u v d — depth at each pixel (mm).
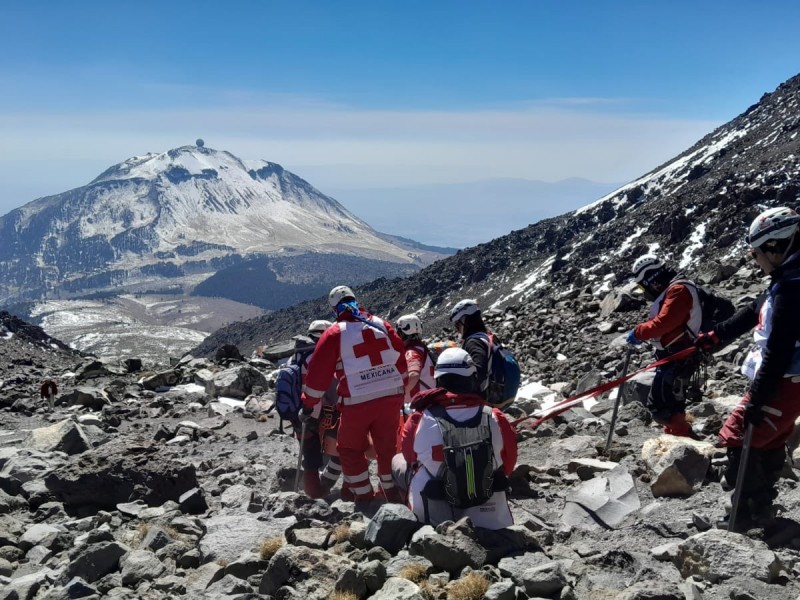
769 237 4258
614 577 4207
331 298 6180
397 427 6074
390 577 4164
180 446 9062
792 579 4027
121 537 5500
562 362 12641
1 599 4441
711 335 5105
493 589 3828
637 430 7562
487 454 4637
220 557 4863
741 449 4734
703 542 4203
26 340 23484
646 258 6277
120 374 14141
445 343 6672
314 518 5457
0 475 7207
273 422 10273
